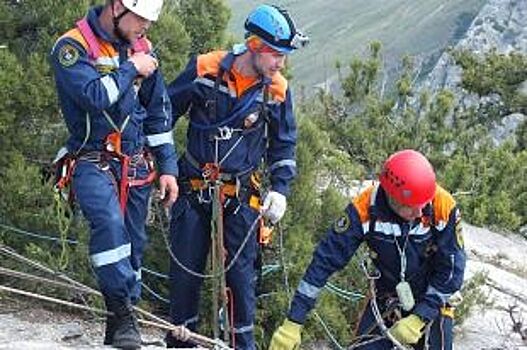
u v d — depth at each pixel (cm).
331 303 982
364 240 654
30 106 917
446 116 1966
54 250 905
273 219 711
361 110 1883
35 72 916
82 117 567
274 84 699
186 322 733
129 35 559
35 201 906
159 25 998
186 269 715
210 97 693
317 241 1030
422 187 616
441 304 658
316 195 1038
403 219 639
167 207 627
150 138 611
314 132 1040
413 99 1980
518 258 1516
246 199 710
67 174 576
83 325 861
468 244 1487
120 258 561
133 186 589
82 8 959
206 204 711
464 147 2000
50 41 938
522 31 9369
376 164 1608
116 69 558
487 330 1073
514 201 1808
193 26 1120
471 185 1709
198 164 707
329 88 1927
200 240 719
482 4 17350
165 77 995
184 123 948
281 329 655
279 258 958
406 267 655
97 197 562
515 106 3316
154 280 934
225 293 697
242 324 729
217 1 1133
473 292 1052
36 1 954
